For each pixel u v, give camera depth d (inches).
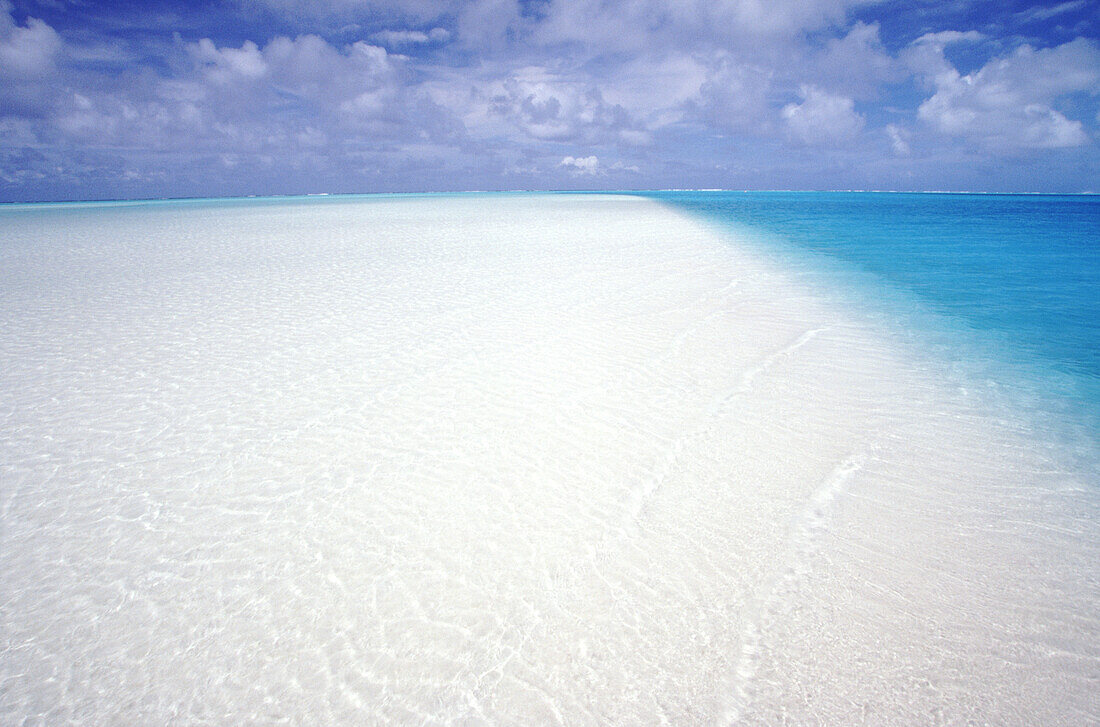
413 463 145.7
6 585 105.5
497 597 99.6
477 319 284.2
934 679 81.5
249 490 135.3
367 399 186.9
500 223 910.4
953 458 145.0
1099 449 149.5
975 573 102.9
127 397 192.5
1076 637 88.5
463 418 171.2
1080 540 112.0
